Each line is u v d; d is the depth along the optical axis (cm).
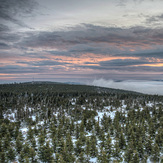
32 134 5200
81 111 9125
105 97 13938
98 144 4966
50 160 3784
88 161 3934
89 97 14112
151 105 11494
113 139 5500
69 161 3775
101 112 9581
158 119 7600
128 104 11038
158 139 4738
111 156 3922
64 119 7181
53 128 5631
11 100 10888
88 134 5909
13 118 8200
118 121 6975
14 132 5569
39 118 8088
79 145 4375
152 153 4059
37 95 14688
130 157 3838
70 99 13862
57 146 4509
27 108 9250
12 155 3919
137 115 8012
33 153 3750
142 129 5581
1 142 4381
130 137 5009
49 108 9088
